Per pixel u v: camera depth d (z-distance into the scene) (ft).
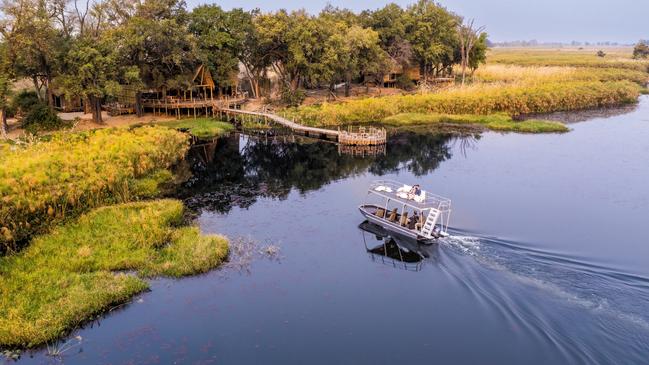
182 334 68.44
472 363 61.26
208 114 241.96
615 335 63.72
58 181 107.24
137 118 221.66
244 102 260.83
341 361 62.80
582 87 276.62
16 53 178.19
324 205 121.70
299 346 65.92
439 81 334.85
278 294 79.10
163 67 226.79
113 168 120.67
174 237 95.71
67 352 64.28
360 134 191.83
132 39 196.24
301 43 242.17
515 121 231.71
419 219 100.48
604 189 130.62
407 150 181.47
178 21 232.94
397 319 71.77
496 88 267.59
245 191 133.28
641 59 493.36
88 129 189.98
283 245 97.45
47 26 182.70
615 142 186.50
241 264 88.48
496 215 110.52
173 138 163.32
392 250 95.55
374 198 126.72
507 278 79.56
